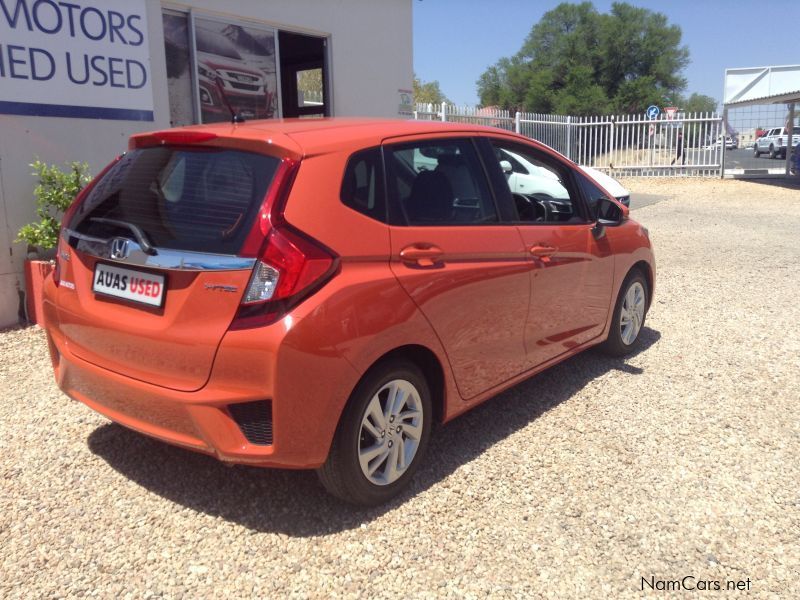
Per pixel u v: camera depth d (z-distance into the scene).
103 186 3.37
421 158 3.46
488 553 2.92
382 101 10.04
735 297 7.20
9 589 2.67
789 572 2.83
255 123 3.42
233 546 2.94
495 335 3.72
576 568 2.84
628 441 3.93
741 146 38.91
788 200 17.55
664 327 6.15
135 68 6.62
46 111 5.93
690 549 2.97
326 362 2.79
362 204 3.06
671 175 23.73
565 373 4.99
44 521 3.10
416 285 3.17
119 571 2.78
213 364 2.75
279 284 2.71
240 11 7.88
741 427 4.12
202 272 2.77
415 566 2.83
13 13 5.61
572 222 4.46
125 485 3.41
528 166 4.40
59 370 3.50
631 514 3.21
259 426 2.79
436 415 3.56
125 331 2.98
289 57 10.77
